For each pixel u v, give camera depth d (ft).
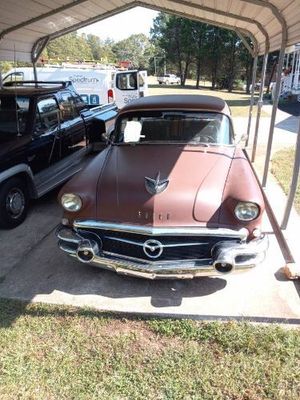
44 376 8.87
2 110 18.13
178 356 9.41
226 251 10.73
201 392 8.37
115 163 13.47
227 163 13.26
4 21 23.40
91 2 26.00
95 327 10.48
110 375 8.89
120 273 11.64
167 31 150.51
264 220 16.67
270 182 21.58
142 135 15.07
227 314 10.85
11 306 11.34
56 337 10.13
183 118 15.03
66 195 11.77
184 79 154.51
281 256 13.78
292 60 77.82
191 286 12.16
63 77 46.34
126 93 47.50
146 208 11.08
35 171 17.75
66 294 11.89
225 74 142.20
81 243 11.50
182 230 10.75
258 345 9.64
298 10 13.92
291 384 8.53
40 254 14.35
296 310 10.98
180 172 12.38
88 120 23.62
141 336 10.13
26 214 17.56
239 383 8.57
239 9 21.08
